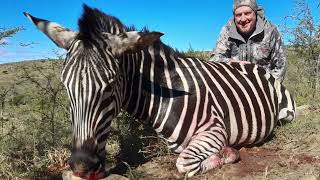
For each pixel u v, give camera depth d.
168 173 1.73
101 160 1.50
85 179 1.44
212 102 1.80
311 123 2.15
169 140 1.78
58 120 2.27
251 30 2.27
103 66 1.45
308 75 3.27
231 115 1.84
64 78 1.45
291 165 1.72
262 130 1.95
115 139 2.12
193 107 1.76
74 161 1.41
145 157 1.88
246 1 2.20
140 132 2.06
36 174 1.77
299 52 3.31
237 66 2.03
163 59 1.79
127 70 1.67
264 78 2.05
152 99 1.74
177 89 1.77
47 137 2.12
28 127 2.22
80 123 1.43
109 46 1.48
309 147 1.92
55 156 1.94
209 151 1.68
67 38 1.54
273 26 2.30
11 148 2.01
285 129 2.12
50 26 1.57
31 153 2.02
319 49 3.23
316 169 1.63
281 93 2.14
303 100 2.78
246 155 1.88
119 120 2.13
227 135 1.82
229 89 1.87
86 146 1.42
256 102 1.93
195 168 1.63
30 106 2.59
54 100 2.20
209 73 1.87
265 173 1.60
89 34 1.47
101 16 1.65
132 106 1.74
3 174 1.76
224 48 2.35
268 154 1.89
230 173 1.66
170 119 1.74
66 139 2.13
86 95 1.42
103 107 1.46
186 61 1.87
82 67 1.43
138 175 1.70
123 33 1.50
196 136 1.73
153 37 1.46
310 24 3.22
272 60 2.32
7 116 2.54
